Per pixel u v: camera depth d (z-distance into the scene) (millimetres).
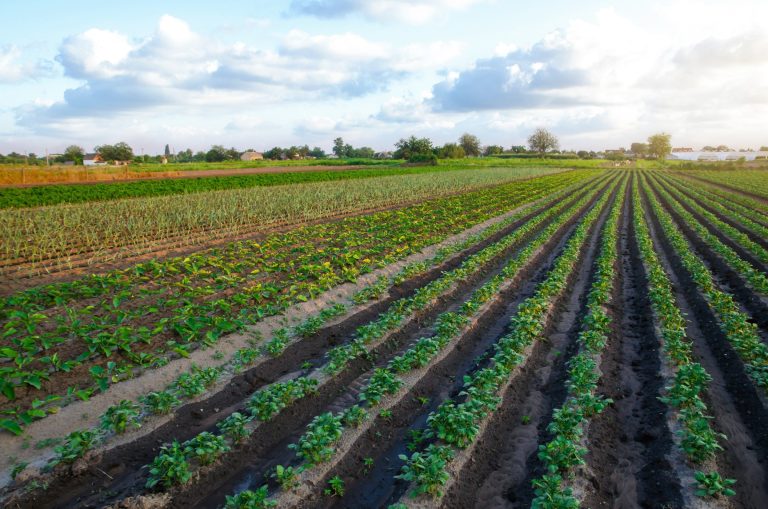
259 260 17562
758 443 7461
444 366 10219
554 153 187000
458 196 41844
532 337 11273
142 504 6098
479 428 7801
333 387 9258
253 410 7750
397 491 6555
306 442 6859
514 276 17016
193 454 6820
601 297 14023
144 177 59438
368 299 14242
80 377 9086
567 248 20250
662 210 35875
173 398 8164
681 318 12078
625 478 6809
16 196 32469
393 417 8281
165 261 17000
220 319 11555
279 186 42875
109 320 11672
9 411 7672
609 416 8367
